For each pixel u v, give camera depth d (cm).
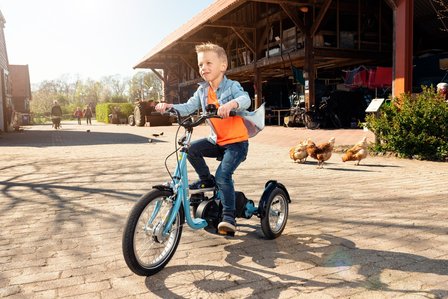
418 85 1727
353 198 520
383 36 1805
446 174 687
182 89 3023
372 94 1759
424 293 258
